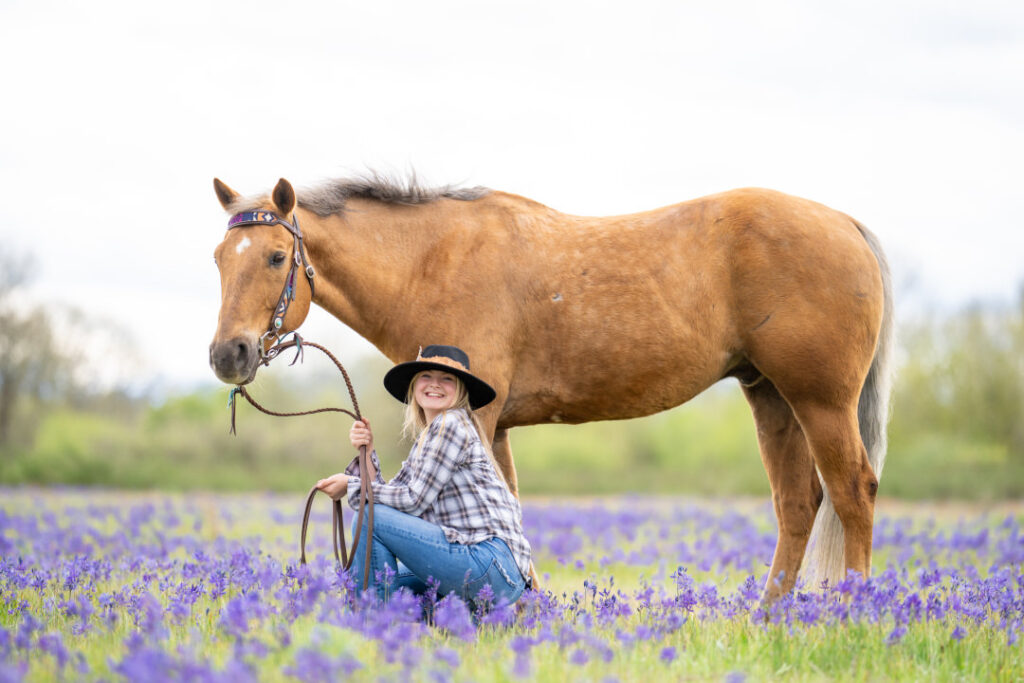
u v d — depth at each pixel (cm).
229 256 912
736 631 775
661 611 843
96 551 1458
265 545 1625
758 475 4478
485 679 584
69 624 779
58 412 5409
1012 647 742
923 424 4862
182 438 4994
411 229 992
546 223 1004
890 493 3869
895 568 1252
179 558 1375
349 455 4928
